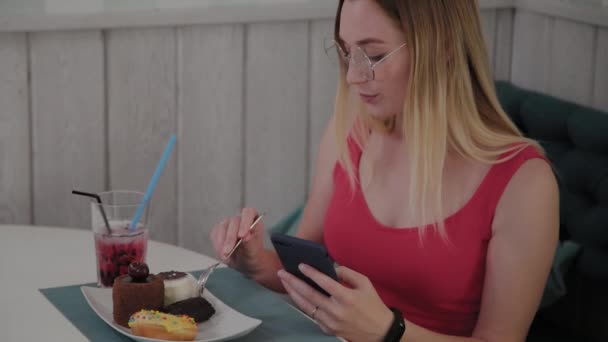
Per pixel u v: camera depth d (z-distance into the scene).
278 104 2.53
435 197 1.48
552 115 2.28
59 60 2.28
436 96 1.46
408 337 1.38
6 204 2.34
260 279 1.60
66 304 1.37
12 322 1.30
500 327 1.45
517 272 1.44
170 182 2.49
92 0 2.27
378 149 1.64
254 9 2.41
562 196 2.19
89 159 2.38
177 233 2.54
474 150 1.49
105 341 1.24
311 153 2.60
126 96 2.38
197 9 2.36
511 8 2.67
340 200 1.65
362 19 1.43
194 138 2.48
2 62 2.23
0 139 2.29
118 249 1.43
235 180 2.55
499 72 2.70
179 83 2.42
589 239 2.09
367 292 1.32
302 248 1.29
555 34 2.50
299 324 1.34
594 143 2.12
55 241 1.71
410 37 1.43
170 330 1.21
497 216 1.47
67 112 2.33
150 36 2.36
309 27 2.50
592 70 2.37
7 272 1.52
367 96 1.50
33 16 2.20
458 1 1.45
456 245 1.49
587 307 2.11
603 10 2.29
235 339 1.27
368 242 1.57
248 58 2.46
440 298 1.52
